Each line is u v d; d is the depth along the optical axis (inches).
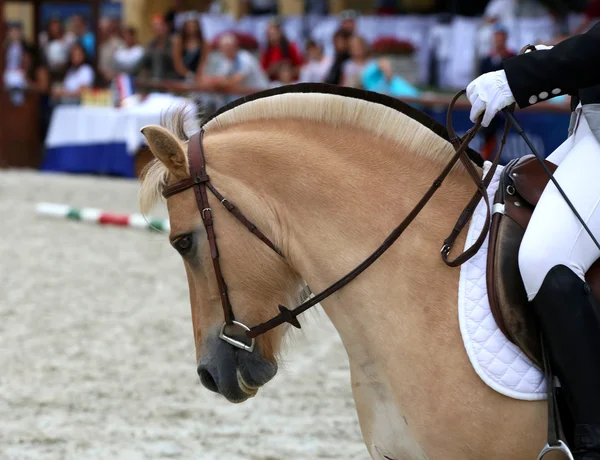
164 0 1473.9
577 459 163.0
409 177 181.2
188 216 184.4
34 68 1173.7
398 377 171.9
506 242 171.2
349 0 1332.4
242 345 184.2
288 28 1184.2
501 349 166.9
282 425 330.0
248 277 183.2
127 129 1000.9
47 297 519.2
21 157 1119.0
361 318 177.0
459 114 809.5
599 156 170.4
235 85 969.5
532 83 168.2
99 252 649.0
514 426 166.7
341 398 360.2
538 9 1021.8
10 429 322.7
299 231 181.3
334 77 906.1
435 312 171.2
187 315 484.7
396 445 177.9
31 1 1146.0
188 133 199.5
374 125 184.5
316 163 181.9
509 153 760.3
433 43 1082.7
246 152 184.1
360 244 178.2
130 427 326.6
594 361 161.9
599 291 168.4
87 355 414.3
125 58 1155.9
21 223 756.6
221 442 312.3
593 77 167.2
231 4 1353.3
